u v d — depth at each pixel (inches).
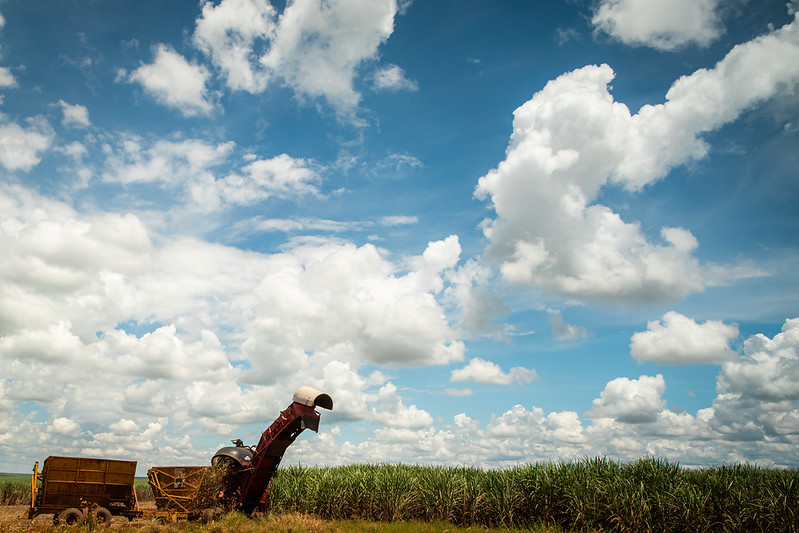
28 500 1547.7
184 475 997.8
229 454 991.0
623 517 748.6
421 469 1078.4
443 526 836.0
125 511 944.9
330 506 1038.4
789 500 693.9
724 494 724.0
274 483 1144.2
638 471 805.9
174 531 765.9
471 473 986.7
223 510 917.2
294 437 950.4
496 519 875.4
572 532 775.1
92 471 934.4
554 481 852.6
